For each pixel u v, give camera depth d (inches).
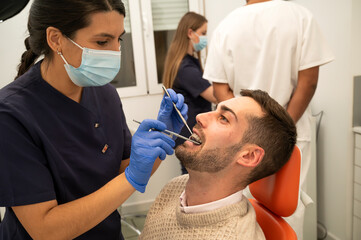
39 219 32.4
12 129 32.7
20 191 31.9
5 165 31.7
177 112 41.9
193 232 36.5
